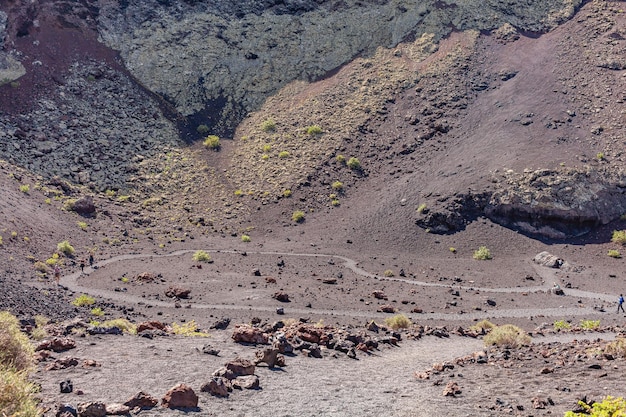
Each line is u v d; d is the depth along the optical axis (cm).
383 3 11575
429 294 4853
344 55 10975
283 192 8325
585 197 7356
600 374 1408
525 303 4697
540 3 11219
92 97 9438
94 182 7912
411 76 10225
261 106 10306
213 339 1864
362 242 7081
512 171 7719
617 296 5147
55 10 10494
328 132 9444
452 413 1143
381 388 1351
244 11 11581
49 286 4003
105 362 1373
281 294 4144
